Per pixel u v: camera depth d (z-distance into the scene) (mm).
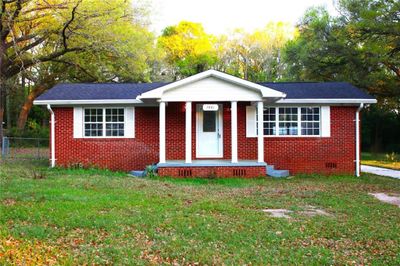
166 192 14008
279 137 20953
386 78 32344
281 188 15758
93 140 20844
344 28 31656
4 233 8148
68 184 14844
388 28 26391
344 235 9047
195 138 21016
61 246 7668
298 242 8430
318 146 20969
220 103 21031
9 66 31828
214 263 7039
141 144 20953
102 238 8234
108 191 13680
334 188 16031
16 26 30016
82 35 29094
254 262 7141
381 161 33219
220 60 63750
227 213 10820
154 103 20719
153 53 36625
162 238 8312
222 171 18969
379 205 12570
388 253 7875
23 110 40031
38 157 25141
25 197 11977
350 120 21047
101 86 22484
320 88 21844
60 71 37156
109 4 29250
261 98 19203
